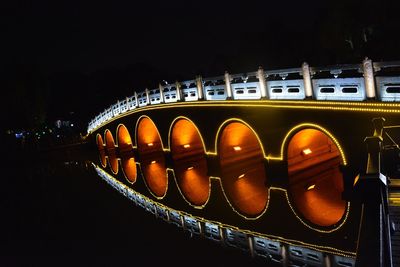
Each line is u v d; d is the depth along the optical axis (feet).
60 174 151.94
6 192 128.26
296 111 60.90
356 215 51.75
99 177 138.62
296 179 67.41
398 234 30.09
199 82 83.87
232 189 80.59
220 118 79.15
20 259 68.85
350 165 53.62
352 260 50.31
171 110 97.81
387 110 47.85
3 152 204.44
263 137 68.44
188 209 84.74
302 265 56.13
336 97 54.70
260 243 63.26
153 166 123.95
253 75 68.64
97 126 170.60
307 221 59.47
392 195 36.63
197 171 103.45
